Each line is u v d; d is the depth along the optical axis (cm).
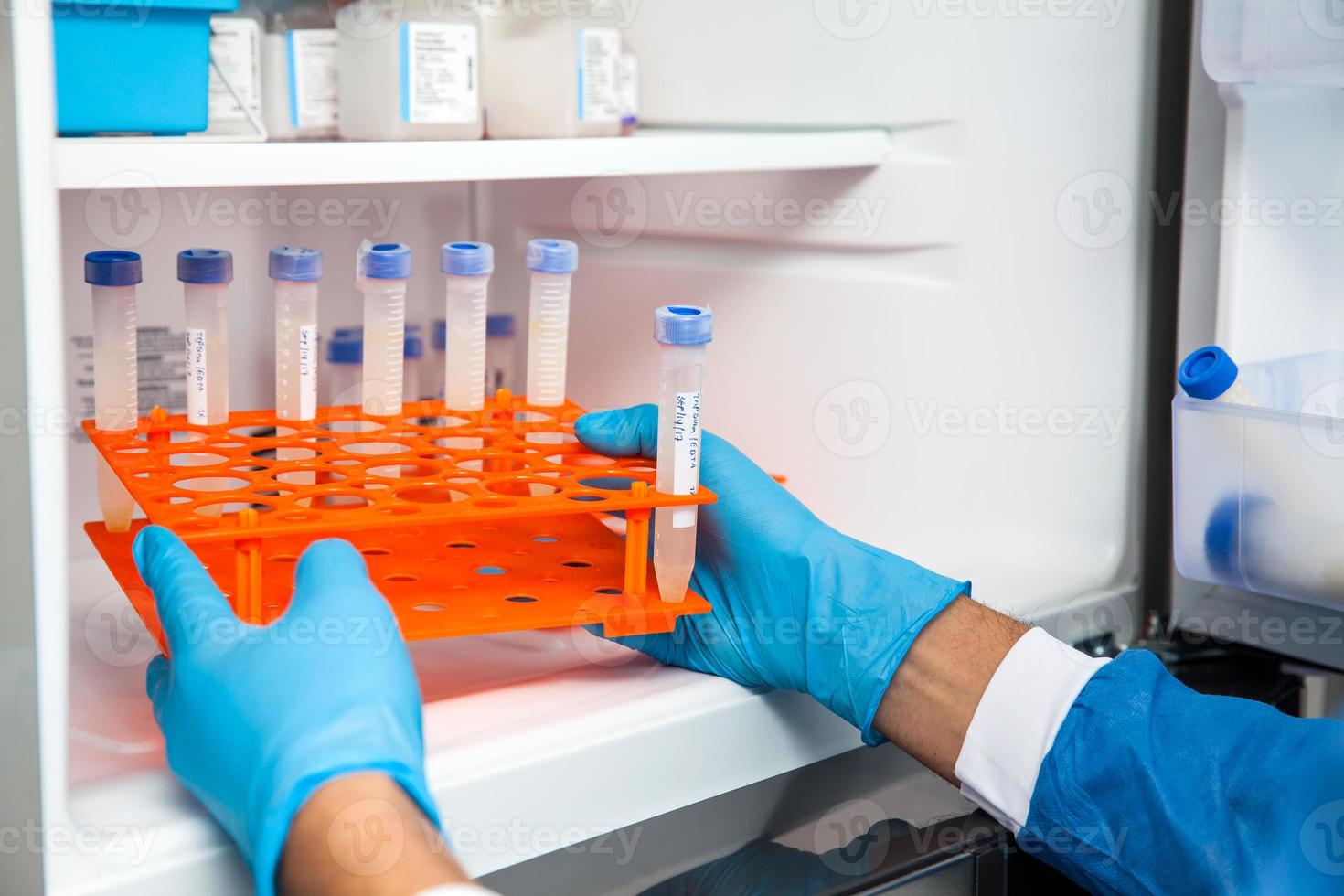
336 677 74
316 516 89
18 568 71
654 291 151
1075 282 123
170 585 82
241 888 76
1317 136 112
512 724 90
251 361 150
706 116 144
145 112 93
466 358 123
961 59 121
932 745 95
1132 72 119
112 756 88
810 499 140
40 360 68
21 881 75
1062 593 124
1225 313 112
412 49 111
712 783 97
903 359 130
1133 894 87
